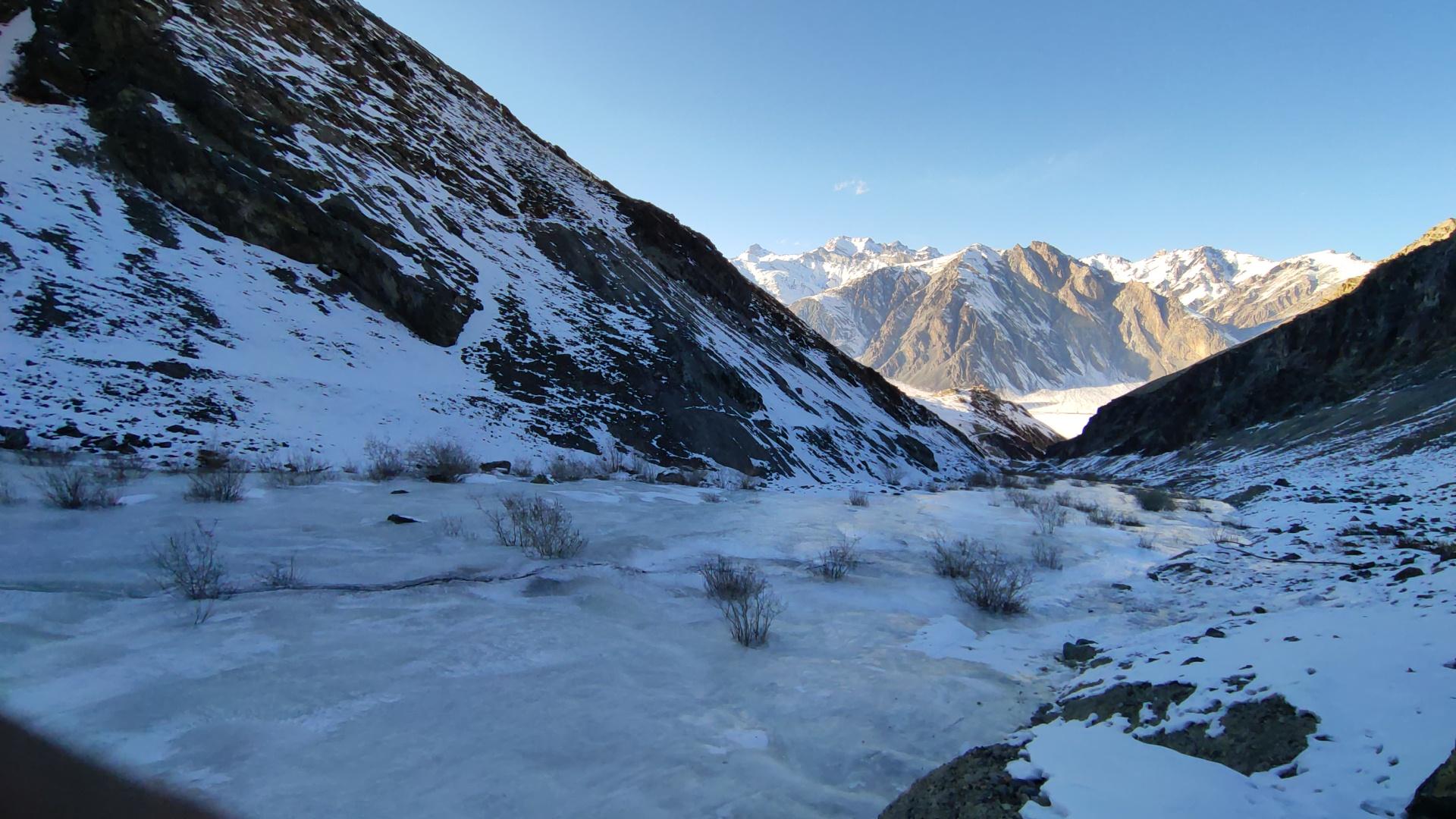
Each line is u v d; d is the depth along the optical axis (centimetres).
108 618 459
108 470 1009
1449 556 691
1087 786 243
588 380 2500
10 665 365
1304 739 253
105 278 1598
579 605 578
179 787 264
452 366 2173
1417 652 295
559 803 272
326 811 256
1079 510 1549
